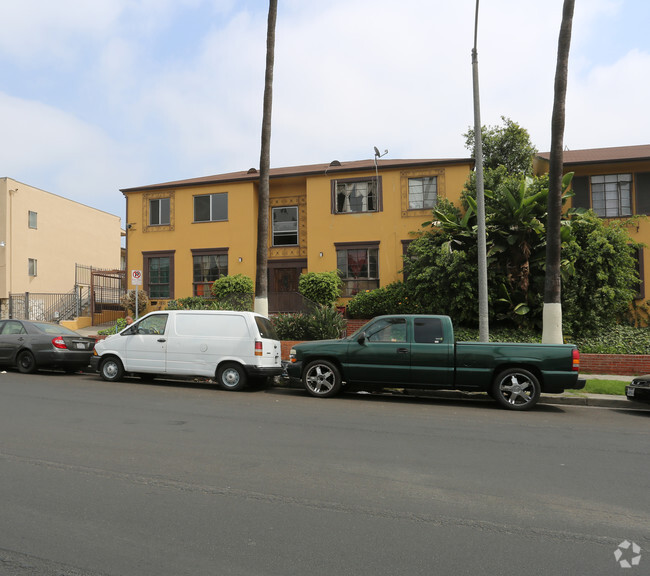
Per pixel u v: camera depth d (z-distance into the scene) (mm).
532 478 5078
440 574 3178
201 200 22672
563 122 12180
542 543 3637
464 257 15211
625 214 18766
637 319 16922
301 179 21844
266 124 14539
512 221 15461
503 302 15523
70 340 12969
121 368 11523
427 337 9742
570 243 15039
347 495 4531
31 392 9766
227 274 22234
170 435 6523
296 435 6699
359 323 17906
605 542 3664
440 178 19891
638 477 5148
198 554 3408
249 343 10734
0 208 25828
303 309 18328
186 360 11039
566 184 15945
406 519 4031
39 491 4504
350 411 8617
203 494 4492
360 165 21906
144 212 23359
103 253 33875
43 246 28094
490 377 9375
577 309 15023
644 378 9156
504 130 21344
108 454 5617
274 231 22516
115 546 3508
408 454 5875
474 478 5055
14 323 13477
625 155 19422
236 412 8219
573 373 9148
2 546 3492
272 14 14508
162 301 22672
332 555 3416
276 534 3727
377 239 20359
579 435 7086
